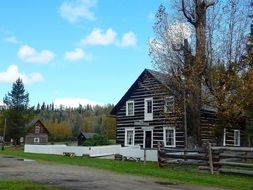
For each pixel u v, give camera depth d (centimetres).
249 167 2125
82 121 16275
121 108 4825
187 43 3038
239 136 4728
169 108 3303
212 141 3856
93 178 1889
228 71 2919
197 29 2994
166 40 3100
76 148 4094
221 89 2894
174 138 4231
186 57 3009
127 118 4731
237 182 1861
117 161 3142
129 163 2906
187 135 3100
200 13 3000
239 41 2961
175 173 2184
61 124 14525
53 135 11919
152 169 2394
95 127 14162
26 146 4656
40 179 1805
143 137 4541
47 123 14312
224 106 2873
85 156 3909
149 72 4506
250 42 2983
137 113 4634
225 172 2198
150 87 4506
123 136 4741
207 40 2958
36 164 2662
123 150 3481
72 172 2158
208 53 2945
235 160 2736
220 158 2259
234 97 2872
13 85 8575
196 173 2231
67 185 1627
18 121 8362
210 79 2934
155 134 4425
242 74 2916
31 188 1421
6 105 8550
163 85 3166
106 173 2145
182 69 3041
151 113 4488
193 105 3011
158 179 1939
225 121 3147
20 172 2102
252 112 3030
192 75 2958
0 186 1435
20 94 8544
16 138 8406
